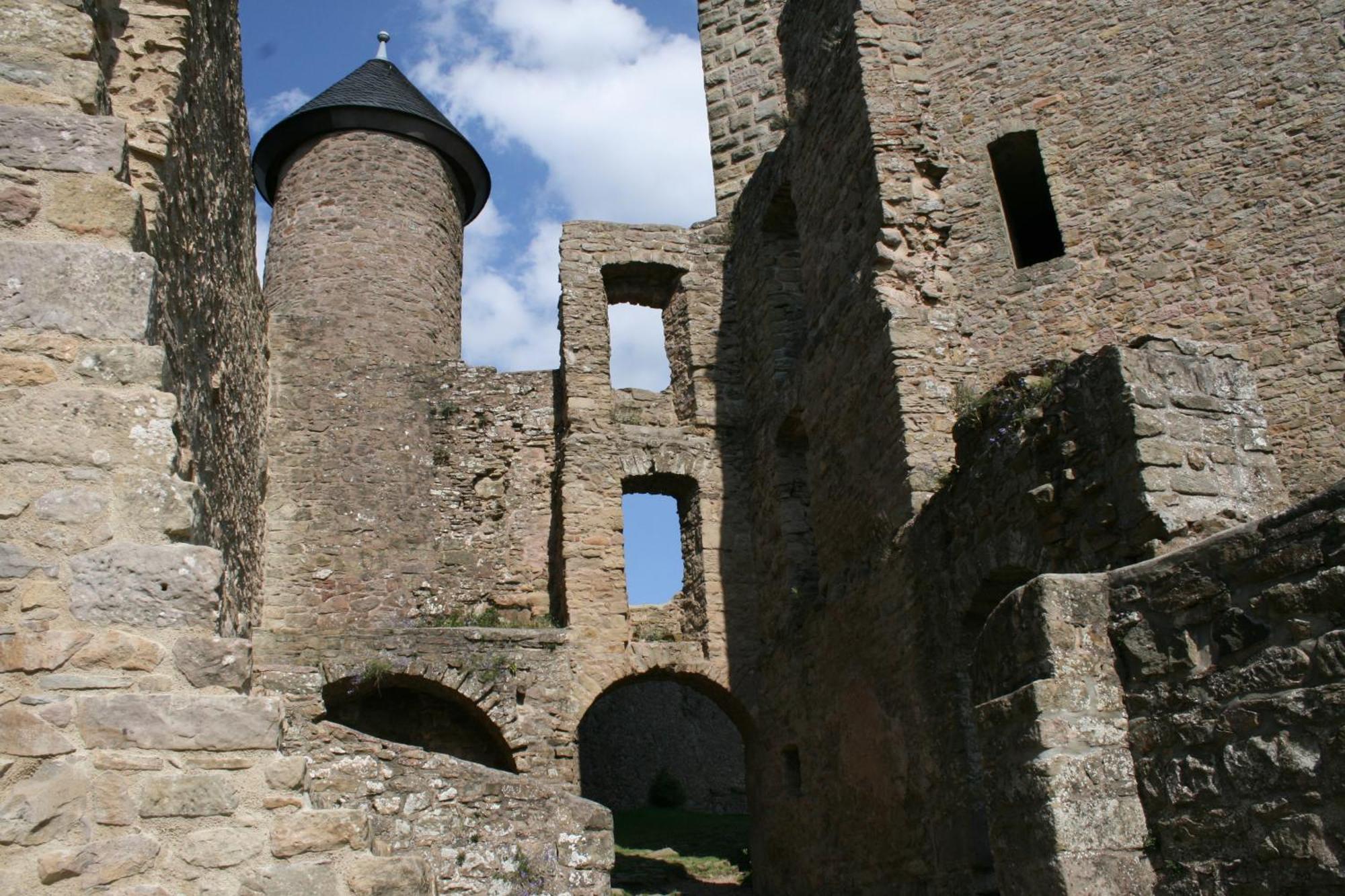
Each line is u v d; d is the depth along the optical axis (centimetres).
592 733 2000
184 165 739
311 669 1211
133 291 461
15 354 438
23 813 381
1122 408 638
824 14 1280
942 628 888
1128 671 489
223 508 1074
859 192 1152
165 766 402
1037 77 1603
